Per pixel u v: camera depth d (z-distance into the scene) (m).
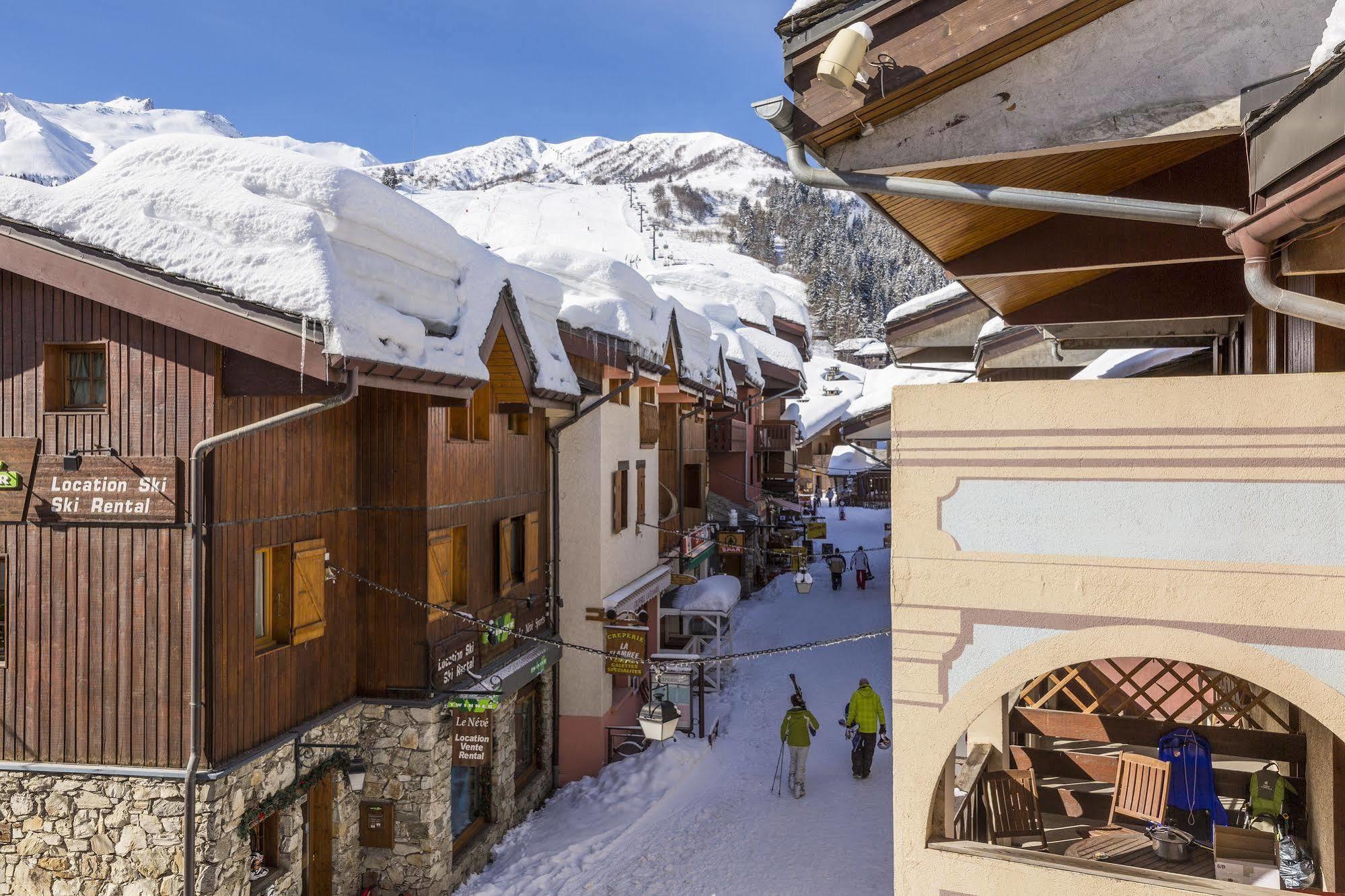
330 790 10.32
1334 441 4.14
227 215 8.14
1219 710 9.63
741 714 18.77
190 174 8.66
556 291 14.32
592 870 12.05
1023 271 6.04
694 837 12.95
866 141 4.75
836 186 4.71
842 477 54.38
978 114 4.60
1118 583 4.44
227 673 8.44
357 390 7.96
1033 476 4.58
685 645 22.67
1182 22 4.38
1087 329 9.66
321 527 10.11
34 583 8.49
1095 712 10.24
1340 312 3.74
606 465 16.22
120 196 8.35
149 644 8.27
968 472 4.69
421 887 10.71
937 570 4.74
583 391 15.26
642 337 16.36
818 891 11.09
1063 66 4.51
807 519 40.94
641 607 17.31
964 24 4.36
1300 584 4.18
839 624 25.64
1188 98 4.39
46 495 8.45
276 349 7.79
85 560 8.38
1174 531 4.36
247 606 8.73
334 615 10.41
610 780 15.38
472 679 11.80
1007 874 4.61
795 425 40.66
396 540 10.86
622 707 17.19
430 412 10.88
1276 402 4.22
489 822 13.03
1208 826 7.79
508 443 13.73
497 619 13.09
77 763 8.39
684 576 20.83
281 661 9.34
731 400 27.55
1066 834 7.65
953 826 5.11
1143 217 4.21
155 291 7.95
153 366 8.29
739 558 30.11
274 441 9.19
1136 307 7.62
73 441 8.47
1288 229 3.60
